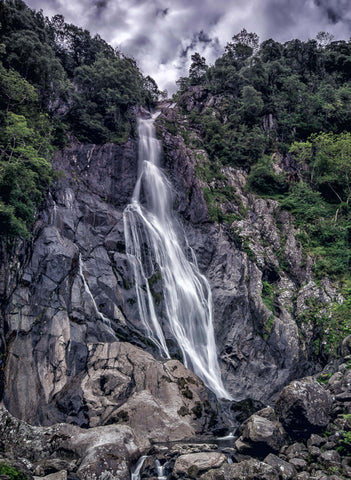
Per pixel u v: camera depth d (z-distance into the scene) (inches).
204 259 1187.9
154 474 481.1
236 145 1558.8
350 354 796.0
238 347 978.7
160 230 1180.5
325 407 603.8
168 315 995.9
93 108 1331.2
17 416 615.2
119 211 1143.6
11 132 848.9
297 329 998.4
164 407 645.9
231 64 2180.1
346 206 1316.4
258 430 535.8
